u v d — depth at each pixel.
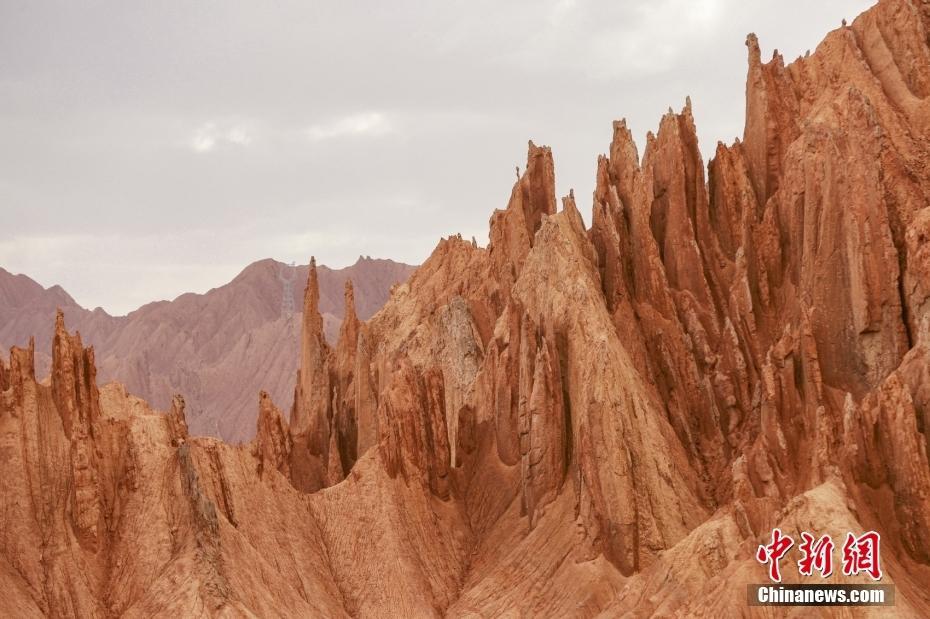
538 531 116.50
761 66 132.88
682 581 98.62
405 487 124.75
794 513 95.00
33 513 110.94
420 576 118.56
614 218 130.00
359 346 137.75
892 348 112.69
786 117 131.88
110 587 109.62
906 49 128.25
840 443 105.81
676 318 125.12
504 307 139.50
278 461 132.88
